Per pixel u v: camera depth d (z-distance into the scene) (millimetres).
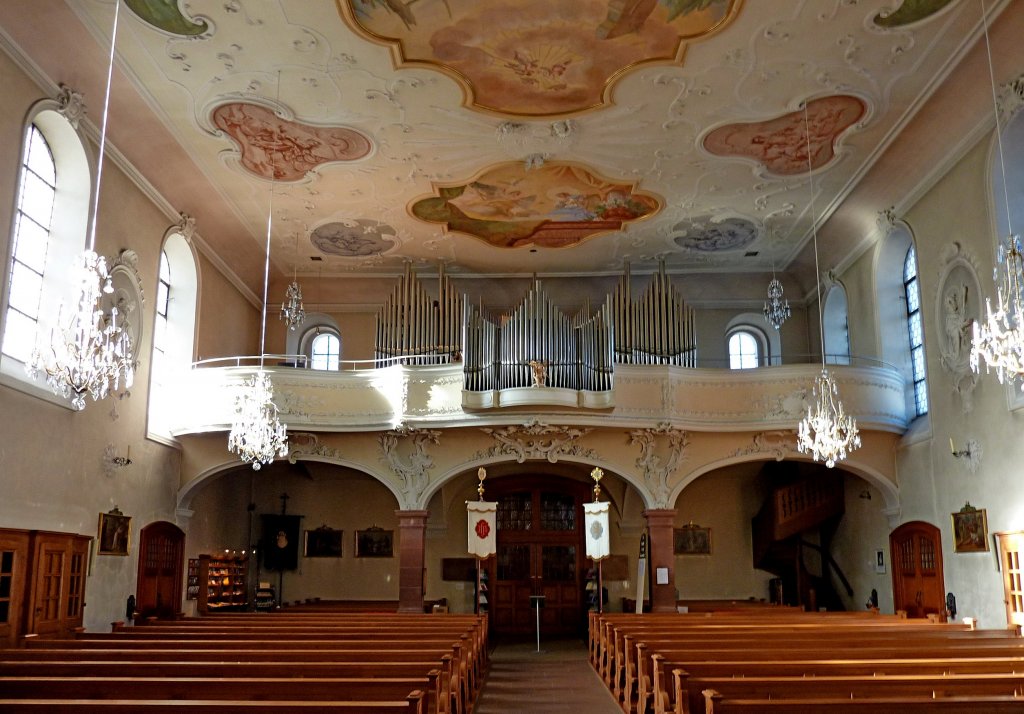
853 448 18047
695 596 23344
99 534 15172
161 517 18016
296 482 24312
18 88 12570
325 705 6695
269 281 23953
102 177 15125
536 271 23578
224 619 15328
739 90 14406
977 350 11070
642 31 12828
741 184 18109
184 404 18688
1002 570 14391
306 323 24281
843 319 22078
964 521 15609
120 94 14359
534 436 19312
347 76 14000
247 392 15977
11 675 9109
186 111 15031
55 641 11258
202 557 20156
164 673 9125
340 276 23766
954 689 8000
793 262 22891
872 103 14758
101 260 9617
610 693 14000
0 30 11945
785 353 23500
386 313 22094
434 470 19359
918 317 18391
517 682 15156
